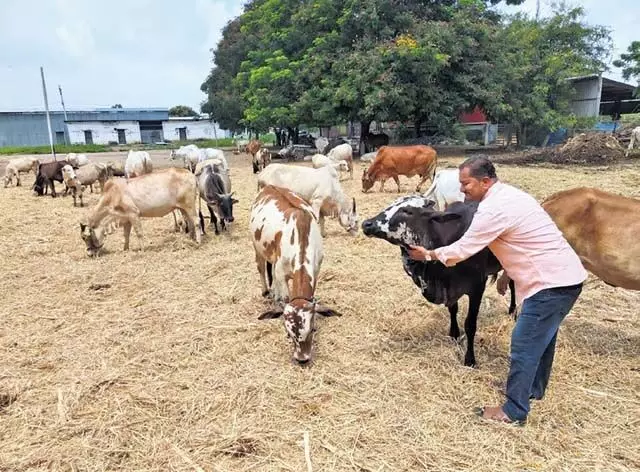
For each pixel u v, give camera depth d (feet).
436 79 68.69
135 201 24.36
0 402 12.21
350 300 17.93
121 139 191.31
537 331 9.88
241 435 10.59
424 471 9.52
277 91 75.87
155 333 15.72
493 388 12.19
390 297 18.16
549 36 90.74
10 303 18.51
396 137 90.22
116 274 21.71
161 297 18.92
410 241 12.55
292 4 82.07
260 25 100.83
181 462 9.90
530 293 9.86
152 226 31.58
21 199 43.93
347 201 26.35
